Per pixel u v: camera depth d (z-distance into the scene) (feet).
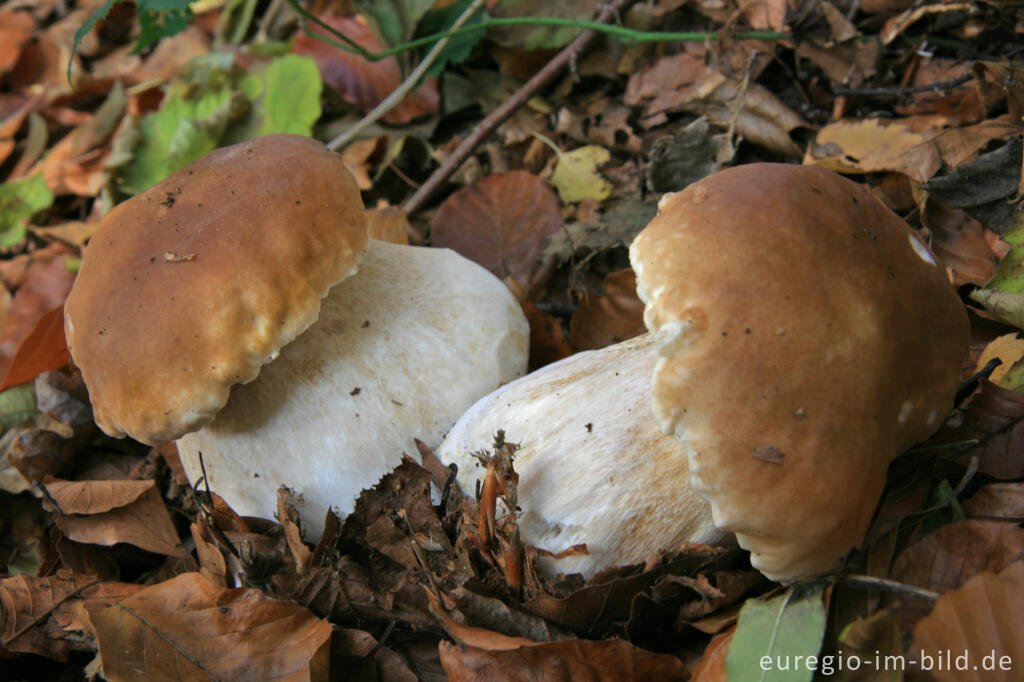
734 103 1.28
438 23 1.50
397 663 0.94
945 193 1.10
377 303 1.03
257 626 0.93
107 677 0.90
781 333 0.78
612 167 1.36
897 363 0.81
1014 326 0.99
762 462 0.77
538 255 1.30
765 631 0.82
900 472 0.91
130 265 0.93
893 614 0.79
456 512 0.95
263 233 0.91
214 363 0.90
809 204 0.82
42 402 1.25
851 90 1.26
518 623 0.90
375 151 1.49
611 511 0.90
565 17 1.43
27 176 1.73
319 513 1.00
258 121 1.54
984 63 1.14
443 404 1.02
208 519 1.00
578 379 0.95
